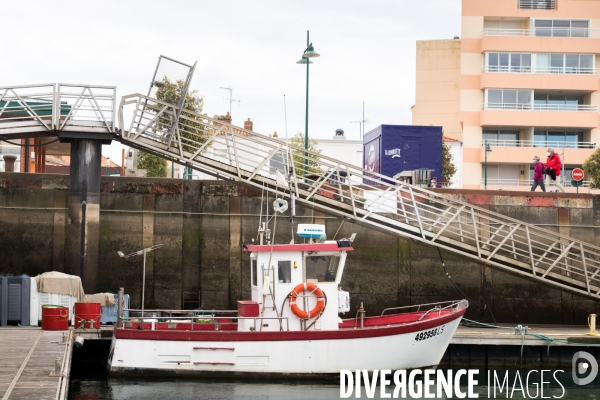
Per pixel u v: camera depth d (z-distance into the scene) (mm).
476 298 32062
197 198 31875
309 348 22156
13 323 26297
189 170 44281
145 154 48969
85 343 24969
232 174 27953
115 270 31297
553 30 60719
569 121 59812
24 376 17750
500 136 60844
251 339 22062
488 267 32031
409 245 32062
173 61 27234
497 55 60250
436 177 36000
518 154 60031
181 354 22062
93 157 28000
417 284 31969
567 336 25578
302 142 54344
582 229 32719
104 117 27797
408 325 22750
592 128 60188
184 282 31609
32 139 41938
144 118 27938
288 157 28672
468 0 61062
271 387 21844
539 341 25406
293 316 22594
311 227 22984
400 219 32594
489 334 25328
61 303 26359
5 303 26125
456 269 32062
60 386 16734
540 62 60281
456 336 25156
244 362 22062
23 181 31453
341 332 22250
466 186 60406
